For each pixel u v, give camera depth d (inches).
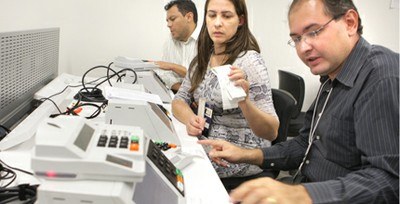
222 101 53.2
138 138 28.1
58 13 109.4
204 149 49.6
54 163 22.5
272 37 117.4
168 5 100.0
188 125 56.3
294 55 119.7
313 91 123.4
